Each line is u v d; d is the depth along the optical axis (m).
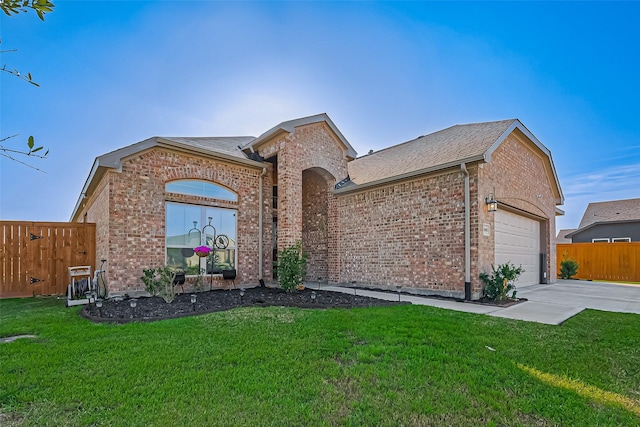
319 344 4.44
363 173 13.30
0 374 3.40
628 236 21.72
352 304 7.50
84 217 14.69
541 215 13.36
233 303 7.54
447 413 2.80
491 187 9.57
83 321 5.74
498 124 11.49
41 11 2.28
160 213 9.08
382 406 2.89
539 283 13.80
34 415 2.67
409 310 6.81
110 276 8.16
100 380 3.27
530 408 2.90
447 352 4.20
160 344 4.36
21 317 6.14
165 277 7.73
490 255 9.20
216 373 3.46
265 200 11.66
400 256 10.58
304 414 2.73
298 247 10.09
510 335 5.08
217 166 10.35
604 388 3.34
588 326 5.81
